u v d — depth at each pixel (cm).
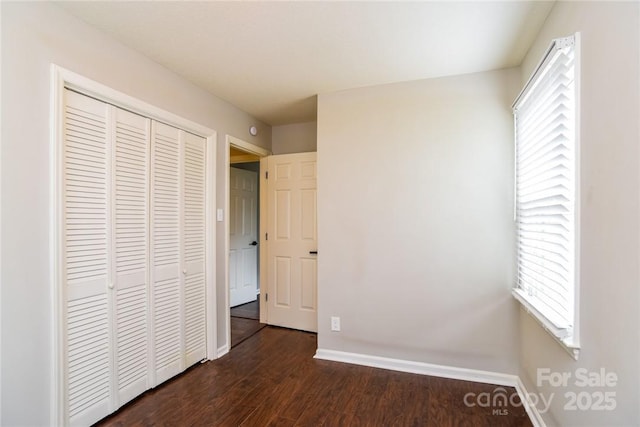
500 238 224
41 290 149
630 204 95
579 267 126
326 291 268
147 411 190
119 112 192
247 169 514
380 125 254
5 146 137
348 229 262
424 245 241
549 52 139
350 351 261
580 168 125
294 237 343
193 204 250
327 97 268
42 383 150
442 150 238
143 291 207
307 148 357
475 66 222
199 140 257
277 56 208
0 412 136
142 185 207
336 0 153
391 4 156
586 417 122
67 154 163
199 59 211
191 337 248
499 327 224
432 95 240
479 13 163
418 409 193
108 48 181
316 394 211
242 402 201
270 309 354
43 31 150
